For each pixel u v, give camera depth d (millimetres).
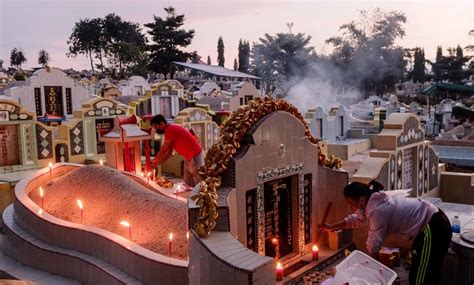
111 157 10570
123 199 7914
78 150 15367
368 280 4609
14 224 8266
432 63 74938
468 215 9281
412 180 10453
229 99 27969
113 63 62500
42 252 7328
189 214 4781
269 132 5727
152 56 58906
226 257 4254
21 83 24406
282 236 6285
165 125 9141
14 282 2783
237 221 5348
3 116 13508
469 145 20984
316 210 6703
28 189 8797
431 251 4906
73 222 7758
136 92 41188
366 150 20594
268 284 4223
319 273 5723
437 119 38906
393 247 6836
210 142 17438
